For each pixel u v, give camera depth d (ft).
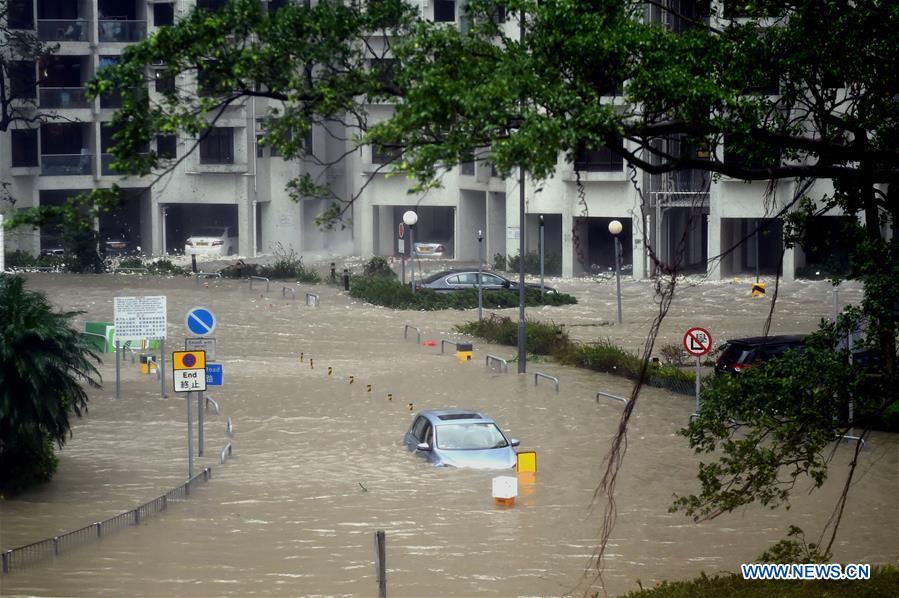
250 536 133.18
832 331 104.58
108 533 134.72
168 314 344.28
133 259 487.20
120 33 517.14
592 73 89.51
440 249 536.01
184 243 568.82
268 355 277.44
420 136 86.63
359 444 185.57
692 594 103.96
